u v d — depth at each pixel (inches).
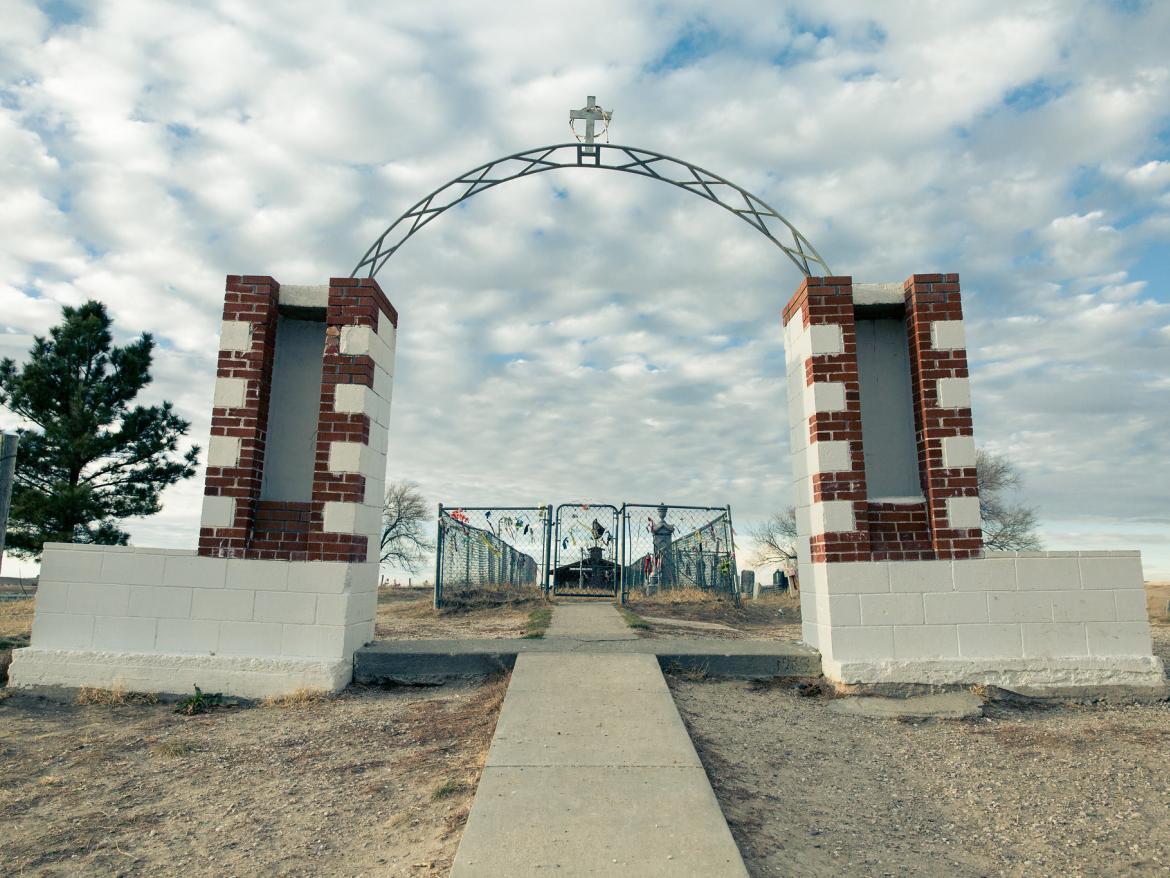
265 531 317.7
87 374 860.0
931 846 168.7
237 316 326.6
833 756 229.1
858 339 338.6
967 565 302.8
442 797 190.1
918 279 322.7
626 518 664.4
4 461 338.3
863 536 305.7
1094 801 194.4
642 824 161.3
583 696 250.5
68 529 781.3
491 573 763.4
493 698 277.3
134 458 842.8
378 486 343.3
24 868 158.9
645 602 661.3
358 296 330.0
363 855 161.5
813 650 317.1
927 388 315.0
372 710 280.2
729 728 247.0
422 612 629.6
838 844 167.0
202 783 208.5
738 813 178.5
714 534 703.7
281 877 153.0
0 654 311.6
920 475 318.7
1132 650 297.7
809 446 325.4
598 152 377.7
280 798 196.2
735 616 611.8
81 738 250.2
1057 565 302.8
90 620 307.3
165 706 290.8
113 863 160.9
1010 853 165.6
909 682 293.6
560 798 173.8
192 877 154.1
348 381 322.3
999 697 290.0
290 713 278.5
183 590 308.0
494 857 146.9
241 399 320.2
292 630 305.3
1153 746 239.0
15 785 207.5
